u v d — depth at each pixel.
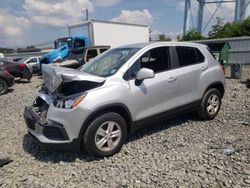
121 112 4.33
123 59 4.62
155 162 3.96
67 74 3.89
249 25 32.50
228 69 17.02
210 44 17.09
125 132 4.32
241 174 3.53
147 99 4.51
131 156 4.20
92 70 4.81
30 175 3.78
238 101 7.61
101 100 3.97
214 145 4.47
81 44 19.09
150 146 4.55
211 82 5.55
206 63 5.52
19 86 13.65
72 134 3.89
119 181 3.51
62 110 3.89
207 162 3.89
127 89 4.27
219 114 6.24
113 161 4.06
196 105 5.39
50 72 4.29
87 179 3.61
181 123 5.66
